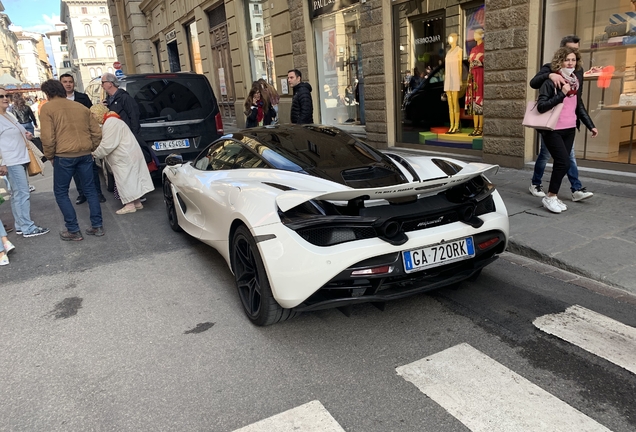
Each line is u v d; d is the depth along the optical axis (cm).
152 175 817
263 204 311
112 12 3184
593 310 336
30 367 306
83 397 271
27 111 1341
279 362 294
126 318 367
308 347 309
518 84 691
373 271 288
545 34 667
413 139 950
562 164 502
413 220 304
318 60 1183
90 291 425
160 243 552
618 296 354
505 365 276
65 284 445
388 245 289
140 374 290
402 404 247
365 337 317
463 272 328
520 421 229
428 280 318
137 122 723
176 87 820
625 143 621
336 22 1088
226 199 364
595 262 398
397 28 927
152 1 2467
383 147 1005
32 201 838
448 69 850
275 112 846
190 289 415
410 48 915
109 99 719
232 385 273
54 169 558
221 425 240
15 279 466
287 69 1289
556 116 482
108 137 657
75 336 344
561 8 657
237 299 390
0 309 399
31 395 276
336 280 286
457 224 317
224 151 445
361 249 284
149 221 652
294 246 287
